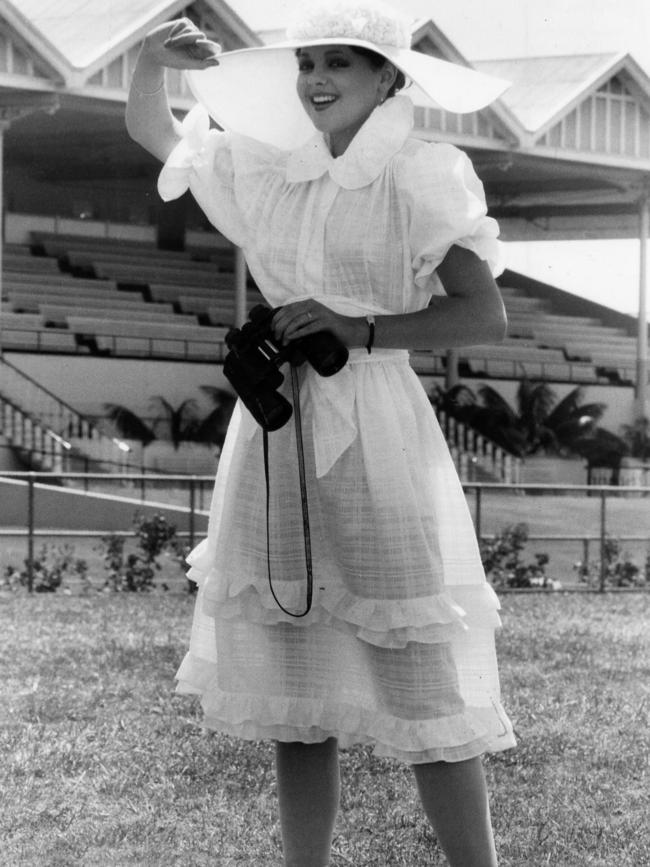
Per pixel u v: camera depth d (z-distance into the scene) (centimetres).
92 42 3522
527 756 643
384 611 348
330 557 357
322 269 358
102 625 1157
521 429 4166
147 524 1642
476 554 361
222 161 378
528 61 4441
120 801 552
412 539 349
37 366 3756
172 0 3541
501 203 5216
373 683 357
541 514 2684
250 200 370
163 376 3906
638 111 4491
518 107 4256
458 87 358
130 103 386
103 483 2741
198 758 623
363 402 354
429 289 363
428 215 345
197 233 5241
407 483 351
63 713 739
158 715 731
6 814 530
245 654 365
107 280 4625
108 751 639
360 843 491
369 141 353
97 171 5072
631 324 5472
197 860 475
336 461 353
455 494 362
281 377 351
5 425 3200
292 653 361
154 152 394
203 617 378
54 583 1579
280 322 348
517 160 4309
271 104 376
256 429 367
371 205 353
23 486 2488
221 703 366
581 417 4303
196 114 381
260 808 543
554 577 1894
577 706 786
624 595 1670
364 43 350
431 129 4028
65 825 516
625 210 5378
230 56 371
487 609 359
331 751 379
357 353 357
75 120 4228
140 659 938
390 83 364
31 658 942
